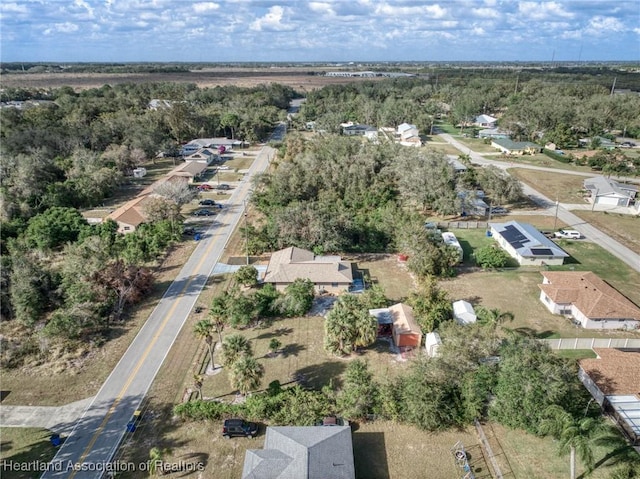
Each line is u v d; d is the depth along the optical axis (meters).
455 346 40.53
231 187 106.81
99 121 144.88
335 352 46.81
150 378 43.62
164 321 53.03
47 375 44.06
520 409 36.38
